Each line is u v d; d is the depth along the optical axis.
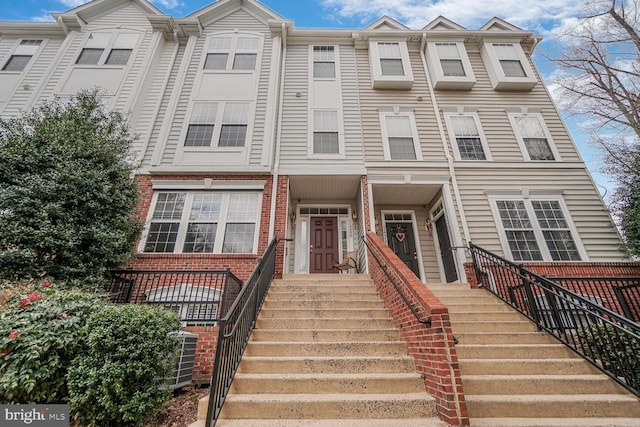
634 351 2.96
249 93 7.92
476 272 5.78
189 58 8.38
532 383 2.96
